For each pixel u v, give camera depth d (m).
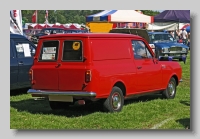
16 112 9.09
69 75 8.33
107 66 8.56
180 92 12.05
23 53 11.50
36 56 8.85
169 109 9.38
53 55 8.61
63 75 8.41
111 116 8.35
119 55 9.02
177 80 11.17
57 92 8.41
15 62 11.12
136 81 9.48
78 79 8.23
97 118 8.23
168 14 25.44
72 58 8.37
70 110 9.41
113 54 8.84
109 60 8.69
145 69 9.81
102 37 8.62
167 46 21.11
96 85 8.22
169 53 21.12
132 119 8.23
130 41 9.49
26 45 11.64
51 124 7.91
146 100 10.66
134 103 10.07
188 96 11.32
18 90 12.32
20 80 11.28
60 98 8.45
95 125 7.81
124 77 9.03
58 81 8.47
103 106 8.68
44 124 7.90
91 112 9.08
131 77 9.28
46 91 8.59
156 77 10.23
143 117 8.40
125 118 8.25
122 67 9.01
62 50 8.50
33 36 28.78
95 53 8.35
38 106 9.96
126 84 9.12
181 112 9.03
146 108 9.38
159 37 22.36
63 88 8.41
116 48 8.97
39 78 8.74
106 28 21.69
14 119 8.35
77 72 8.23
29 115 8.77
